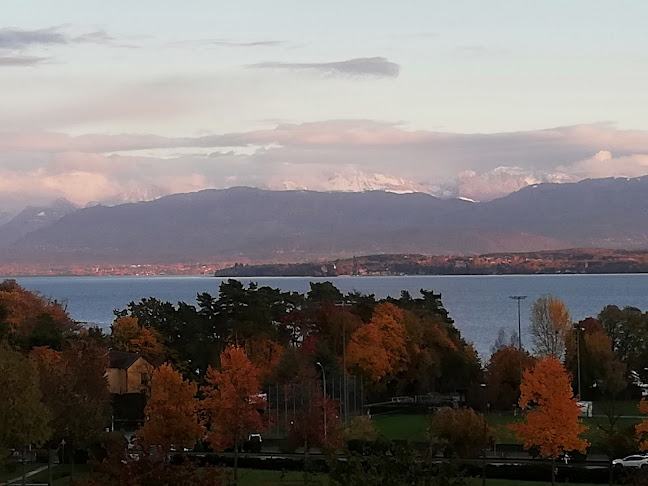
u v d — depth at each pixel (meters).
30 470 59.75
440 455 61.62
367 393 96.38
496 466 57.38
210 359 93.69
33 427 47.31
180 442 56.97
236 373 58.81
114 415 84.12
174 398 56.81
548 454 53.69
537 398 52.72
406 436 75.19
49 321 91.31
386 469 30.19
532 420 52.59
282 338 101.62
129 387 92.00
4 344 57.62
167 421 56.50
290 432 65.00
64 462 62.91
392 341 98.12
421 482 30.06
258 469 61.00
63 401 52.78
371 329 96.38
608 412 70.94
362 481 29.66
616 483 54.44
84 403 54.22
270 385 83.44
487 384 97.31
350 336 100.56
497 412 91.94
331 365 88.31
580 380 101.25
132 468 34.22
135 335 99.88
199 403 58.78
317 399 67.00
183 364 96.25
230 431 58.06
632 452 61.06
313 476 51.72
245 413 58.38
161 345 100.44
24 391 46.97
